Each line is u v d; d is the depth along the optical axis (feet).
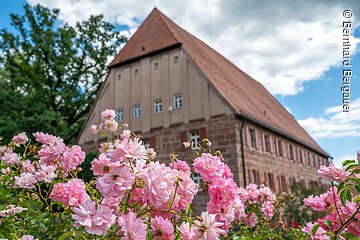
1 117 68.49
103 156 5.21
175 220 5.60
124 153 5.08
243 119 52.11
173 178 5.42
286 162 68.69
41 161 8.52
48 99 79.00
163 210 5.21
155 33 64.95
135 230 4.60
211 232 4.78
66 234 5.59
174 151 54.19
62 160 8.24
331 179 6.89
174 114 55.77
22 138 11.88
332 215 7.31
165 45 59.62
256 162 54.19
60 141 10.68
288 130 74.95
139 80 61.77
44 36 77.82
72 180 6.55
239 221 10.36
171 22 74.28
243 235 9.96
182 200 5.60
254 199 10.64
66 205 6.26
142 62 62.03
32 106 71.00
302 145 81.71
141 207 5.35
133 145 5.16
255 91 88.22
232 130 49.88
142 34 67.72
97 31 85.56
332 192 7.20
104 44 86.53
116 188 4.81
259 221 10.62
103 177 4.90
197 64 55.31
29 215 8.23
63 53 79.20
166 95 57.41
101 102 65.62
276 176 61.87
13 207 7.61
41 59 79.61
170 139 55.11
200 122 52.80
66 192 6.22
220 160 6.98
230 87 65.41
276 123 69.67
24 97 74.18
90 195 6.86
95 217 4.51
